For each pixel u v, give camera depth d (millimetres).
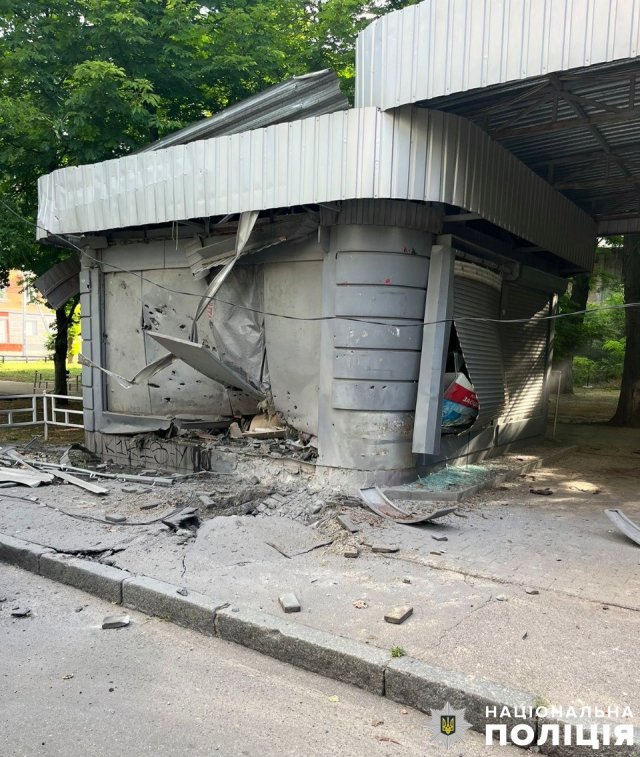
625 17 4832
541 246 9031
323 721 3275
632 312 15148
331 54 13734
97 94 11047
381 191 6199
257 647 4016
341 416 7078
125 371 9438
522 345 10312
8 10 11336
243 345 8250
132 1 11438
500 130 7551
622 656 3607
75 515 6410
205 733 3156
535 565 5094
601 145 8500
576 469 9469
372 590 4582
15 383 27750
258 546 5449
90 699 3455
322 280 7262
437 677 3371
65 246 10297
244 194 6938
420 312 7191
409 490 7062
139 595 4645
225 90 13422
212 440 8531
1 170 12727
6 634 4262
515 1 5301
